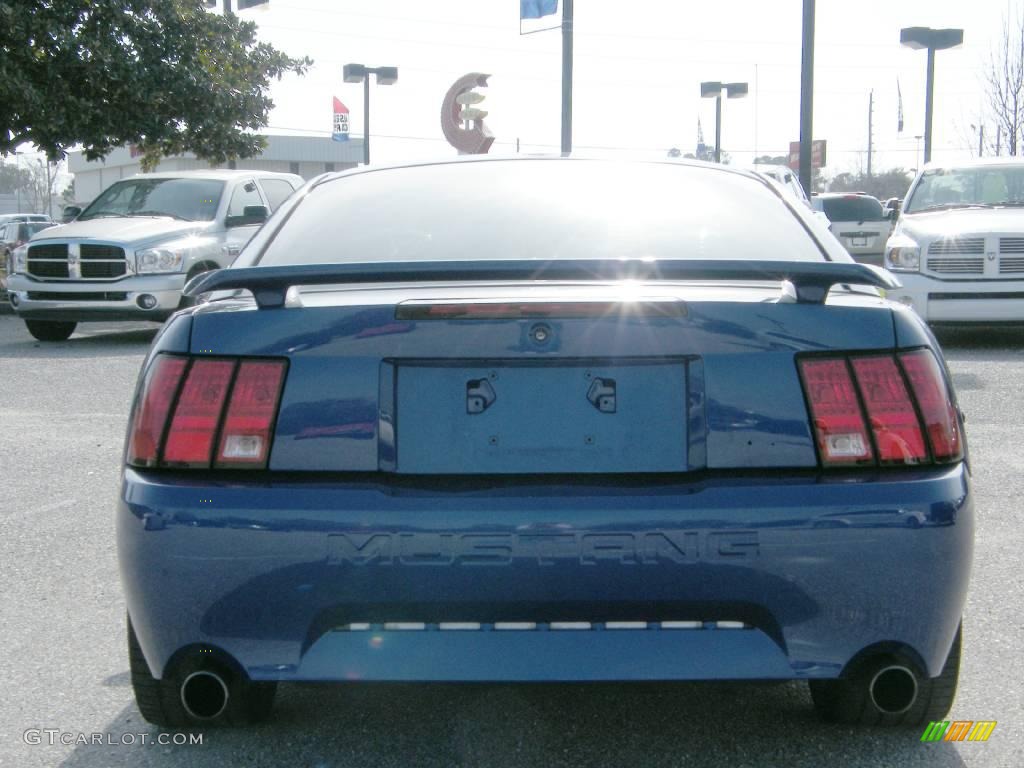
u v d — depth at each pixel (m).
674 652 2.85
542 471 2.92
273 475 2.93
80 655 4.16
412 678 2.85
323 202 3.90
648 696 3.72
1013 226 12.47
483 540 2.81
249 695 3.43
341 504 2.84
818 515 2.82
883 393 2.94
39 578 5.07
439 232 3.65
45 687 3.87
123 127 21.09
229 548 2.85
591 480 2.91
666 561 2.81
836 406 2.92
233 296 3.38
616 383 2.94
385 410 2.93
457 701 3.70
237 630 2.88
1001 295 12.35
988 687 3.80
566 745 3.36
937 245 12.49
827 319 2.96
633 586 2.82
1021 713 3.58
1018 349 12.82
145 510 2.89
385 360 2.94
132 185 15.50
